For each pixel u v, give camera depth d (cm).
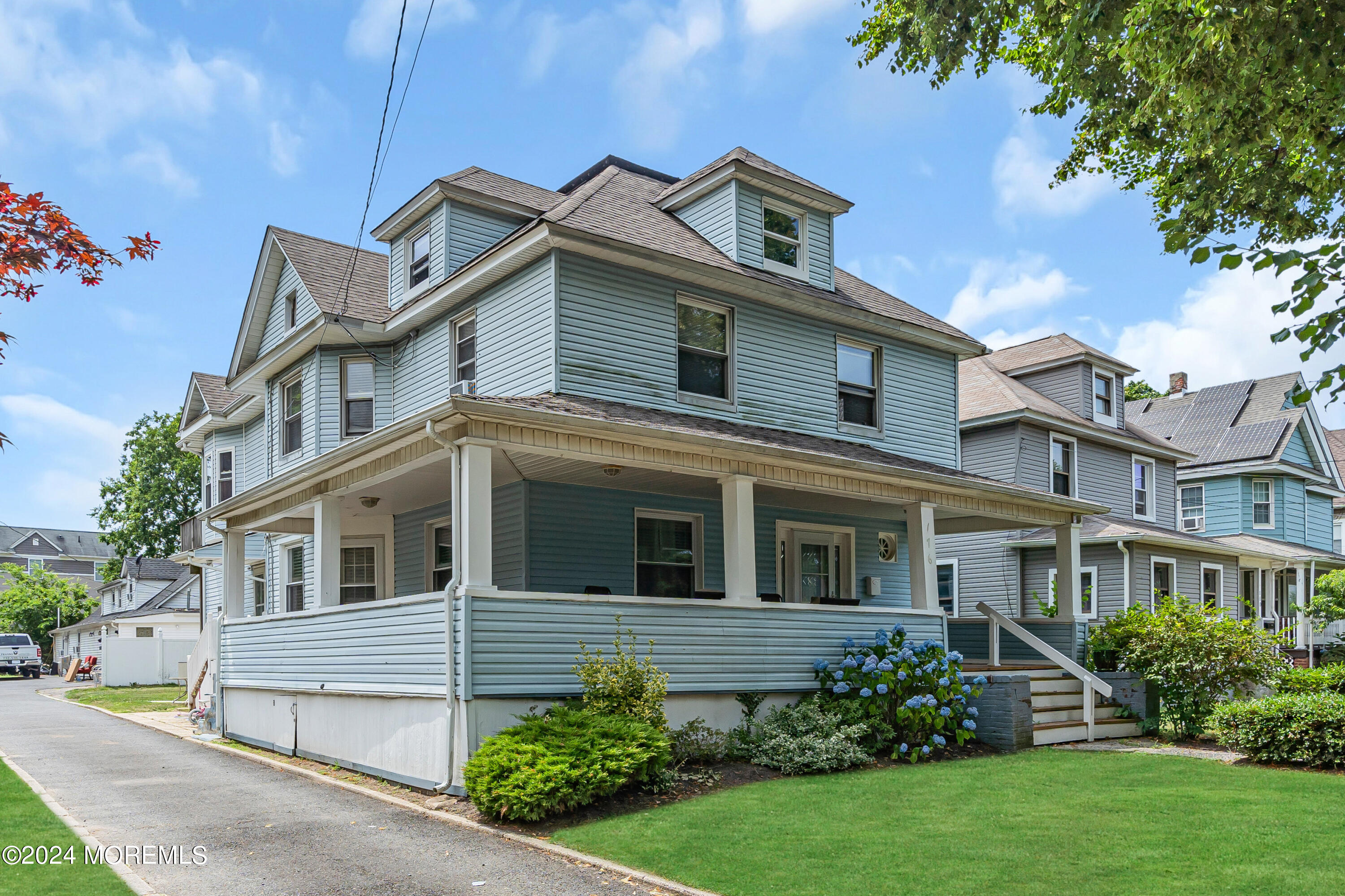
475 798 825
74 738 1537
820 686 1205
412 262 1666
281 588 1881
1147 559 2234
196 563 2591
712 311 1491
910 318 1755
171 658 3488
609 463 1060
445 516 1470
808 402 1580
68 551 9256
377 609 1089
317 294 1702
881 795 889
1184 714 1320
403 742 1029
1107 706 1421
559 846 734
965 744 1219
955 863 652
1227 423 3184
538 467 1205
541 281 1338
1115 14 886
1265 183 909
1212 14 771
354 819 859
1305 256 428
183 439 2636
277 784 1057
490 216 1614
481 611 940
